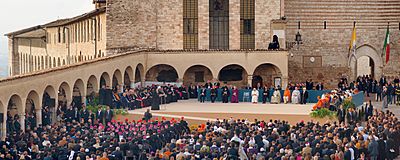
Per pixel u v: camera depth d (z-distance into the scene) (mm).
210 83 74688
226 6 82000
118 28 79875
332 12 88000
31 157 40000
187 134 48531
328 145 40094
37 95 55312
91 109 59094
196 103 71312
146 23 80562
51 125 53969
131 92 65500
